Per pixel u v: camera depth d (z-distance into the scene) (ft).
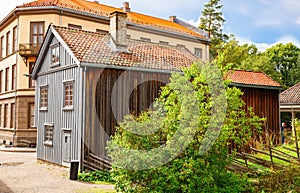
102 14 93.15
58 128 55.36
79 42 54.13
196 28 119.55
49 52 60.13
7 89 97.96
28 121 85.97
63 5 87.45
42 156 59.98
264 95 69.92
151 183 27.53
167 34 105.19
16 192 37.35
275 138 62.64
